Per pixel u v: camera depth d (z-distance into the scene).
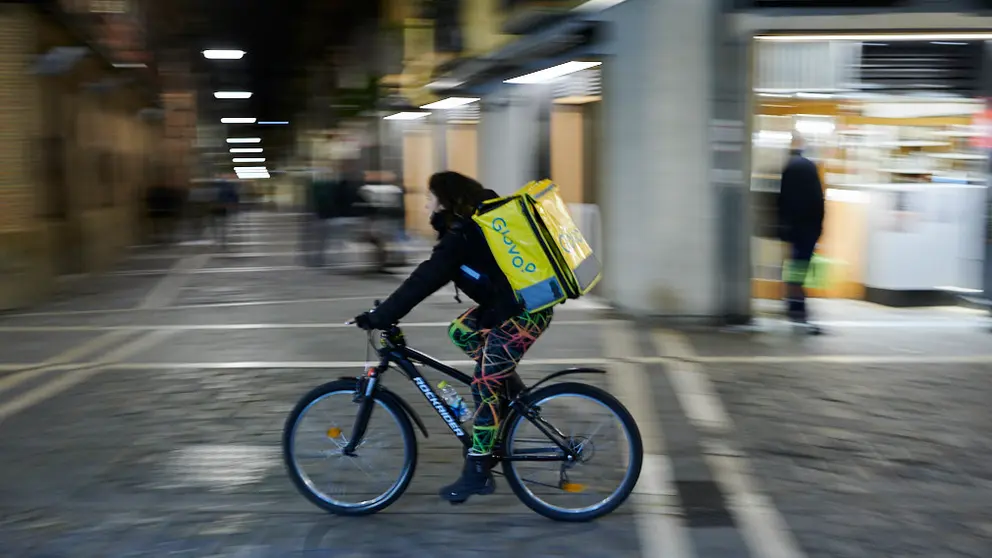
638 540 4.72
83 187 17.88
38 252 13.01
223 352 9.08
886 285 11.12
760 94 10.26
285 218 39.28
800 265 9.78
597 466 4.92
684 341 9.28
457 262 4.74
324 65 36.47
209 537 4.78
